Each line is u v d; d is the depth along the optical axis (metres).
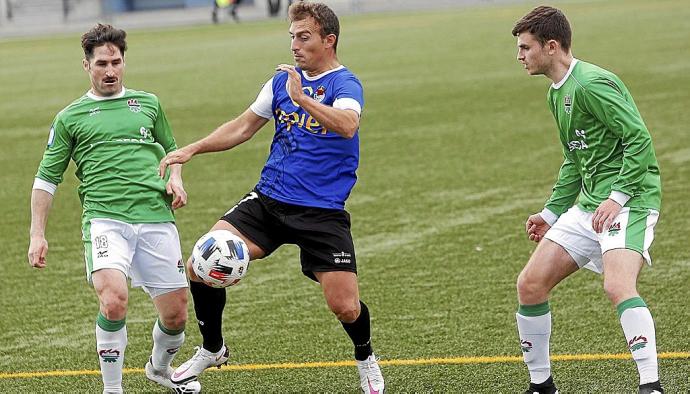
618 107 14.39
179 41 109.00
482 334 19.25
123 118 16.14
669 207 28.92
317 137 15.60
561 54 14.96
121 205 15.80
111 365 15.62
